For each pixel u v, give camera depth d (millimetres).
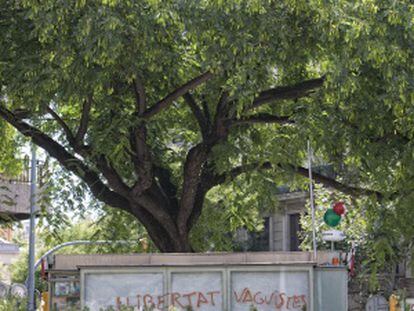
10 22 15492
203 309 12797
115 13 14062
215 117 17734
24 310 15156
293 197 34469
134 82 16594
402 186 15789
